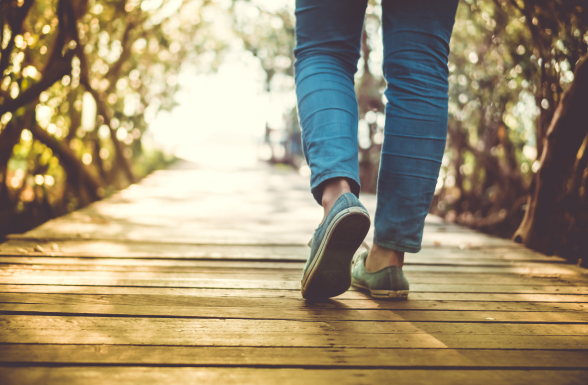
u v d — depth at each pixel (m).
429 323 1.05
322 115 1.09
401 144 1.11
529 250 2.04
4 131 2.50
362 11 1.17
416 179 1.11
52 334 0.91
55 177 3.51
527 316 1.12
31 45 2.58
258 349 0.88
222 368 0.80
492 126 3.19
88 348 0.86
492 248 2.08
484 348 0.92
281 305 1.14
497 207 3.29
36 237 1.98
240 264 1.62
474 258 1.83
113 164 4.89
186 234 2.22
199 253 1.77
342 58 1.17
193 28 6.96
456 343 0.94
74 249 1.77
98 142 4.45
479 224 3.29
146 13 4.86
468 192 3.55
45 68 2.69
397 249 1.16
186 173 7.04
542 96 2.28
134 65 5.39
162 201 3.68
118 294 1.19
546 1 1.99
